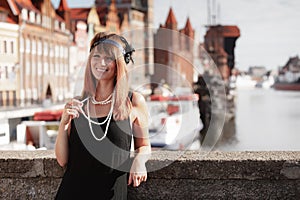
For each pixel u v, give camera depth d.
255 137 31.36
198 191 3.46
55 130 16.05
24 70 25.67
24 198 3.54
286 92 83.69
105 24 37.56
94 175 2.96
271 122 43.78
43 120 17.73
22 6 26.06
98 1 38.97
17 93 24.89
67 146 3.06
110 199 2.96
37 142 15.55
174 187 3.47
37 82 27.09
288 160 3.38
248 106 65.75
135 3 40.25
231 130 34.94
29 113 22.69
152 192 3.49
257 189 3.41
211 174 3.43
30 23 26.66
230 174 3.42
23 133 15.62
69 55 31.50
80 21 33.81
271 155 3.53
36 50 27.36
